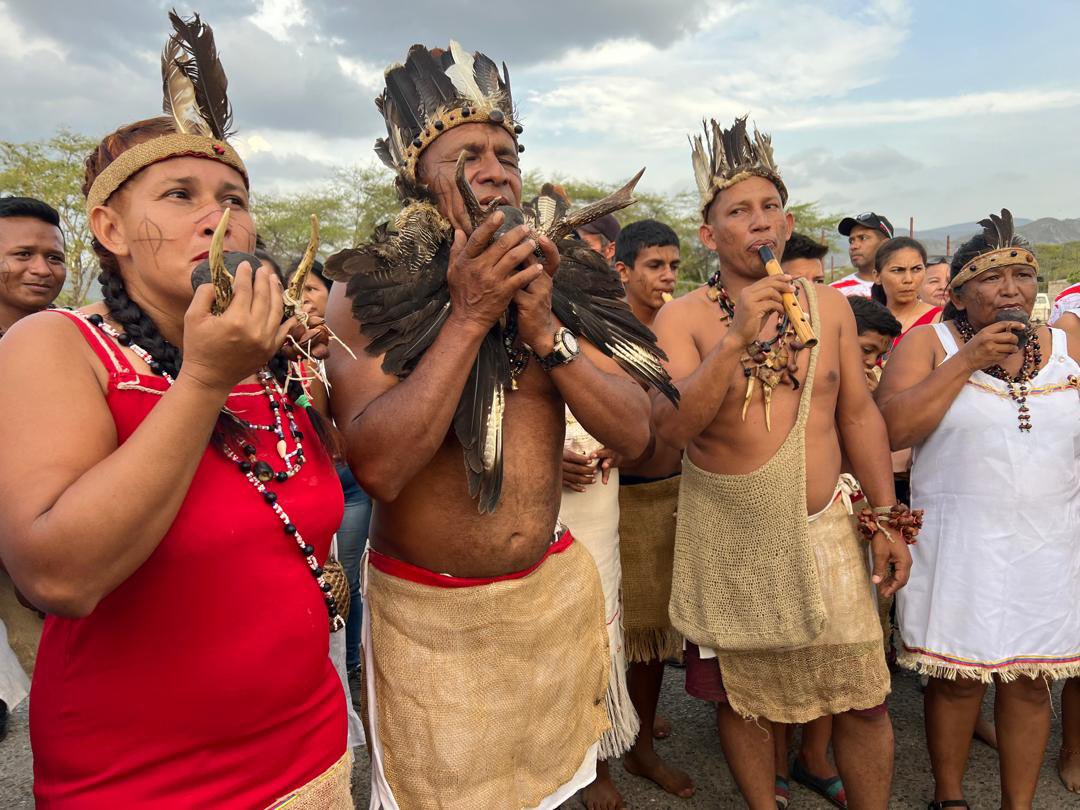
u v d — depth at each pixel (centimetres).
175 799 128
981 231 280
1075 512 271
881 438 265
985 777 307
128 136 133
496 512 179
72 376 119
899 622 289
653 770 303
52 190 2130
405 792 182
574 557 203
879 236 658
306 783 143
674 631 298
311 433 151
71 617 112
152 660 125
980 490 268
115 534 107
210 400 111
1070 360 275
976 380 271
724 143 261
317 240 131
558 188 196
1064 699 300
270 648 134
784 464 242
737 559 251
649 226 361
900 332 354
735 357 232
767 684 254
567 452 255
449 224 179
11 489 109
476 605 180
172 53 136
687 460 263
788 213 268
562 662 194
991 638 262
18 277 327
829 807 292
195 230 129
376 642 187
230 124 142
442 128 178
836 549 251
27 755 340
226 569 129
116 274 136
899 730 347
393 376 169
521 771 189
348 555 389
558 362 173
